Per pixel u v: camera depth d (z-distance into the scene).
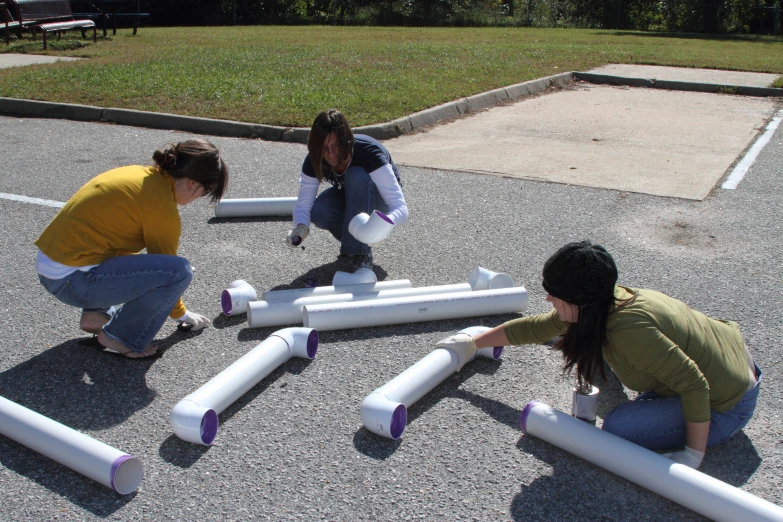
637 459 2.56
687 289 4.20
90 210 3.08
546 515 2.47
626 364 2.66
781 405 3.10
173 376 3.27
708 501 2.39
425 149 7.41
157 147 7.38
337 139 3.88
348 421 2.96
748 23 26.50
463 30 22.36
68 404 3.05
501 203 5.70
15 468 2.65
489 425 2.95
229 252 4.71
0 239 4.83
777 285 4.25
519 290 3.86
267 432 2.88
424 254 4.71
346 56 13.27
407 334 3.66
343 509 2.47
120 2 17.02
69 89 9.48
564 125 8.57
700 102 10.16
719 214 5.45
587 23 27.56
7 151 7.15
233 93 9.28
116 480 2.48
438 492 2.57
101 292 3.14
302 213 4.27
